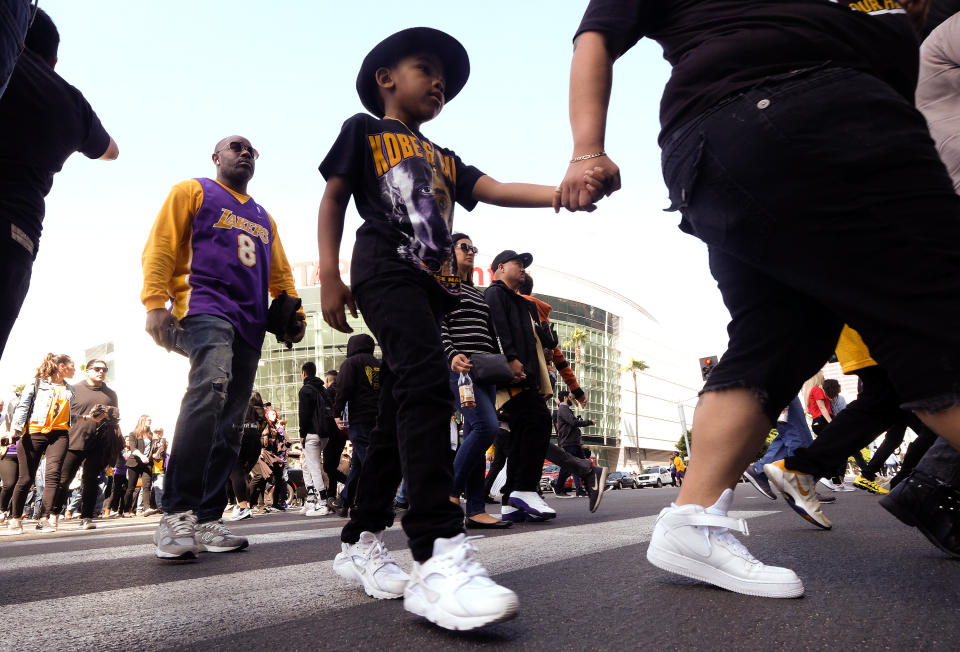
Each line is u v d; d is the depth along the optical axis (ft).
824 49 4.82
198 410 10.23
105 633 5.39
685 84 5.23
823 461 11.05
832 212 4.43
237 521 22.07
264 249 11.89
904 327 4.18
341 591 7.01
